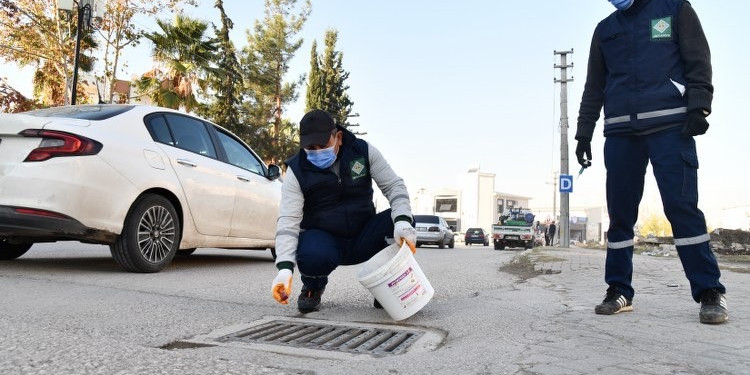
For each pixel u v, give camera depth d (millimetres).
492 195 74562
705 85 2965
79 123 4633
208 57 26078
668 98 3076
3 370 1927
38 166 4309
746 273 6941
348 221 3383
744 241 17828
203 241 5758
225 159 6195
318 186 3277
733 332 2752
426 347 2604
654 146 3139
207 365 2057
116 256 4918
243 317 3213
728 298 4039
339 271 6090
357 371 2080
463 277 6086
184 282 4613
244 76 36562
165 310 3293
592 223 82000
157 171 5094
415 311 3125
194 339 2670
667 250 17156
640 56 3170
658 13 3133
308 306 3408
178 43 24750
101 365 2004
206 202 5684
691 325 2932
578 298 4078
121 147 4793
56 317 2955
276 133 37719
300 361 2254
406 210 3258
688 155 3057
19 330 2525
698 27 3047
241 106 36500
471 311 3391
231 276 5270
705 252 3023
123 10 21281
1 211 4238
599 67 3455
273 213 6805
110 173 4625
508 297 4105
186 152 5590
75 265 5410
